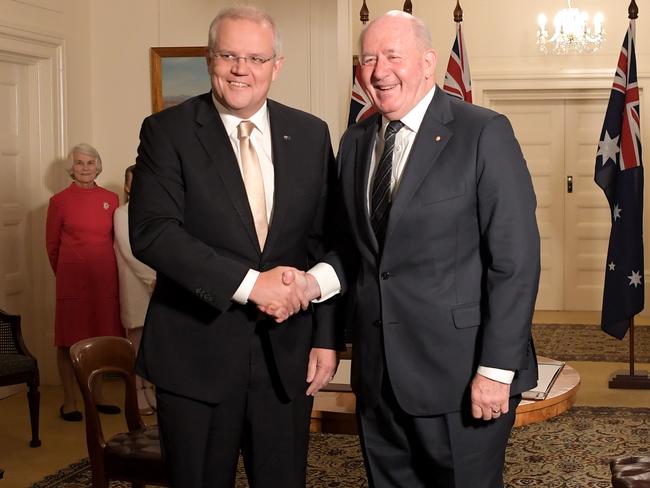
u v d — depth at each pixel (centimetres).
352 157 265
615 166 654
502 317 236
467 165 241
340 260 268
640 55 964
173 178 253
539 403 301
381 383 255
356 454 493
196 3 672
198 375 252
